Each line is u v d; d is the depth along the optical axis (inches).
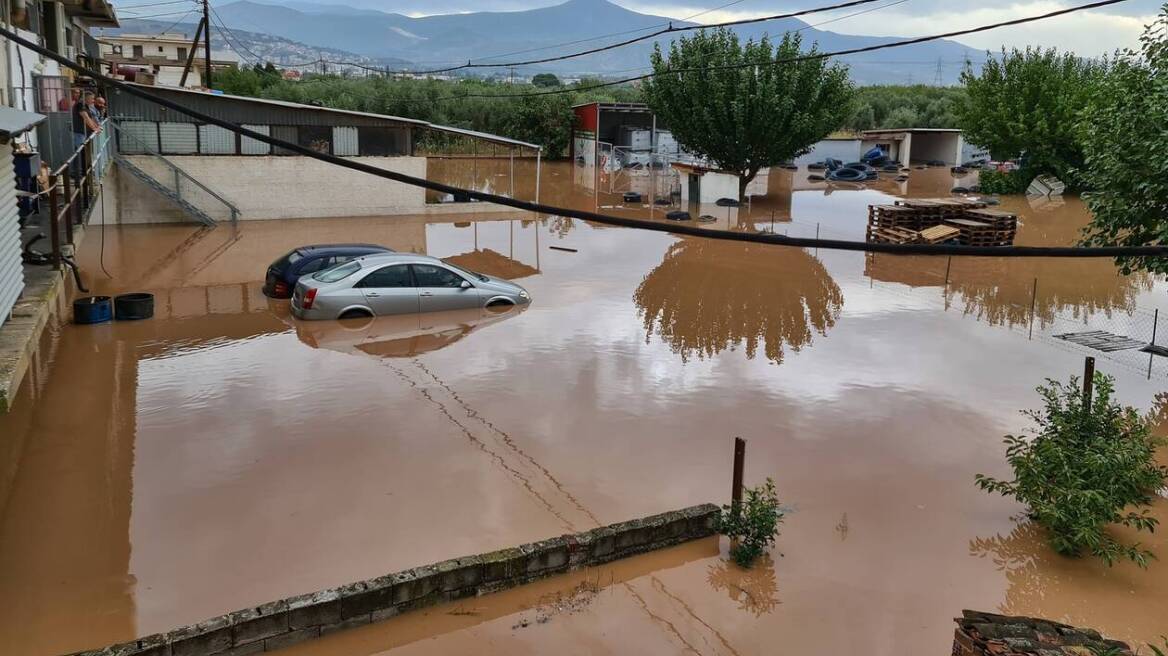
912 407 486.3
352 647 259.6
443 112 2396.7
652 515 342.6
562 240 1064.8
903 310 728.3
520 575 293.7
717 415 468.4
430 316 666.8
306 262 698.8
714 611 285.9
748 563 313.7
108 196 1042.7
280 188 1146.0
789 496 371.9
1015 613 289.7
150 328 609.3
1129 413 368.2
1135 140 466.3
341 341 589.0
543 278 831.1
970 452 424.5
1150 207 466.6
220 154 1106.1
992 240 986.1
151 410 450.0
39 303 335.6
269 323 630.5
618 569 309.4
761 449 422.6
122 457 390.3
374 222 1161.4
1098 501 320.5
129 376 503.5
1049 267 929.5
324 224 1125.1
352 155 1183.6
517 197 1464.1
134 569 297.6
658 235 1127.0
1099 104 574.2
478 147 2263.8
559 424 449.1
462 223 1185.4
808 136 1387.8
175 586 288.2
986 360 580.7
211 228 1058.7
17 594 279.7
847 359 580.1
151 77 1563.7
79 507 341.7
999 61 1625.2
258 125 1125.7
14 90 665.6
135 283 745.0
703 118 1393.9
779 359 577.3
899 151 2181.3
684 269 893.2
